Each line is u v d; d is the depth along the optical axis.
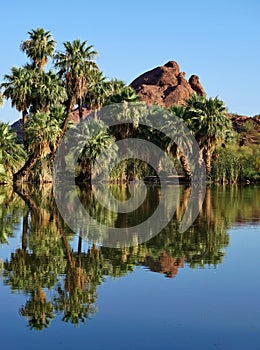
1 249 11.84
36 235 13.98
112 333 6.36
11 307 7.40
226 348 5.86
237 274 9.34
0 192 30.52
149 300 7.71
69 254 11.31
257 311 7.17
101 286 8.53
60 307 7.39
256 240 13.08
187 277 9.15
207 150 44.28
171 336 6.25
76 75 36.66
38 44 43.56
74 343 6.04
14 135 40.75
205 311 7.18
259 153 50.12
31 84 41.53
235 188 37.41
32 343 6.05
